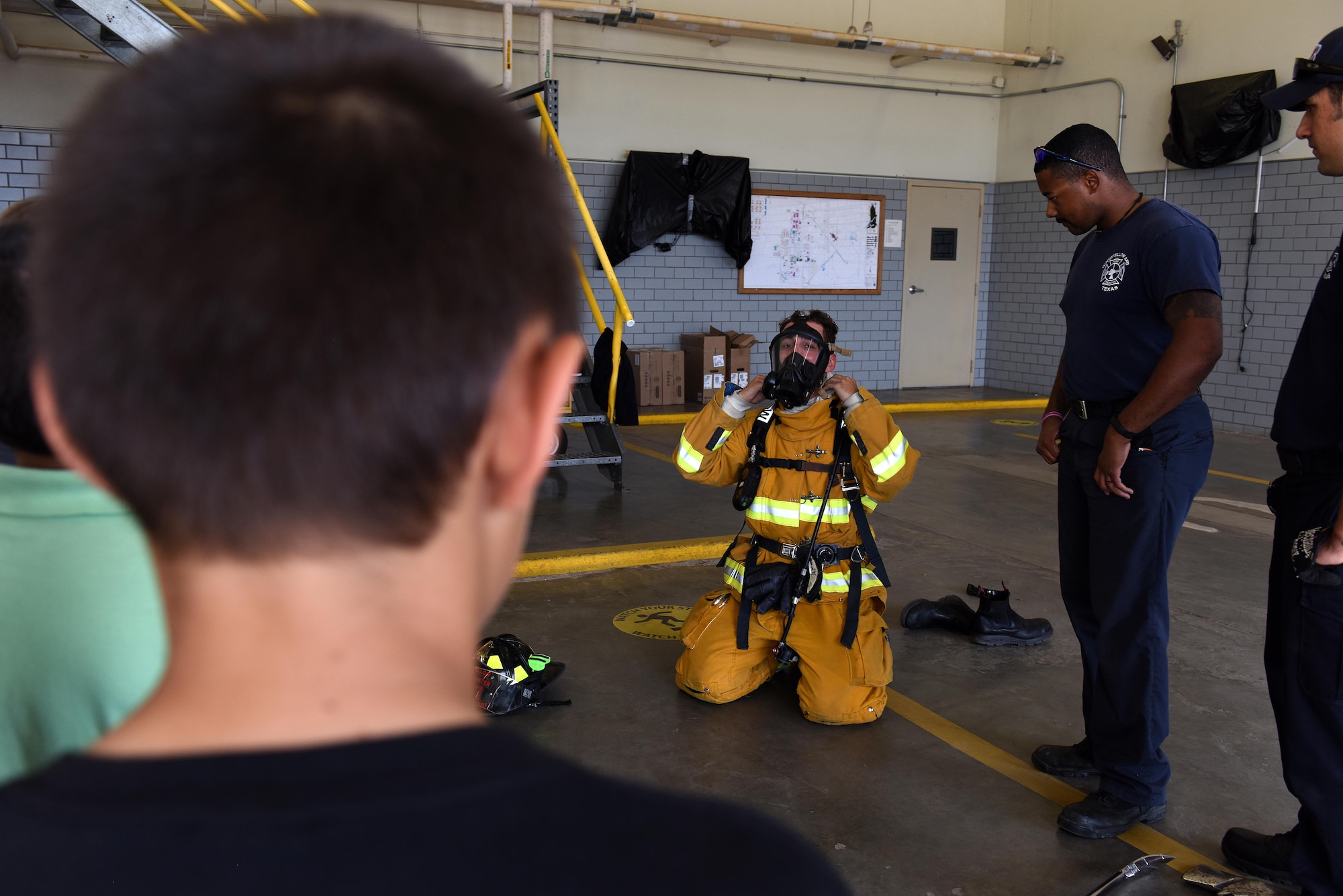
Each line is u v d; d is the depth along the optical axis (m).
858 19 10.30
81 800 0.31
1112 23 9.84
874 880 2.17
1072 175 2.35
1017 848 2.31
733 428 2.98
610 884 0.32
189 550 0.32
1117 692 2.35
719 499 5.78
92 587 0.75
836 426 2.96
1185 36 9.15
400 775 0.31
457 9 8.73
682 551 4.57
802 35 9.25
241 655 0.32
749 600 2.96
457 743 0.33
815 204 10.54
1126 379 2.30
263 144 0.29
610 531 5.00
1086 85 10.18
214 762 0.31
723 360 9.80
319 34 0.33
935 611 3.77
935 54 9.91
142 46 4.80
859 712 2.90
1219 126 8.62
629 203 9.44
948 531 5.19
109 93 0.31
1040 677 3.34
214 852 0.30
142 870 0.30
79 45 7.70
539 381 0.35
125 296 0.29
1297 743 1.92
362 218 0.29
